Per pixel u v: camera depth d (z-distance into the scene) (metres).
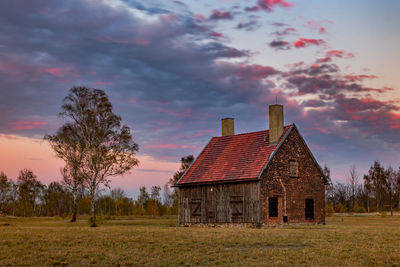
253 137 45.53
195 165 47.47
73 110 49.19
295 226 41.50
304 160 44.41
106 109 49.16
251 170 41.47
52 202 104.06
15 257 19.75
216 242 24.02
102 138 48.59
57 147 53.19
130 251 21.28
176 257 19.94
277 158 42.00
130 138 49.25
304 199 43.56
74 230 32.94
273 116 43.06
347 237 26.12
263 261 18.64
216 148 48.00
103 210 102.19
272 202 40.97
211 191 44.06
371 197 102.25
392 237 26.11
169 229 34.94
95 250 21.50
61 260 19.39
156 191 105.31
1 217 73.62
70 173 57.00
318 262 18.27
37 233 29.11
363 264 17.95
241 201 41.41
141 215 91.50
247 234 28.17
